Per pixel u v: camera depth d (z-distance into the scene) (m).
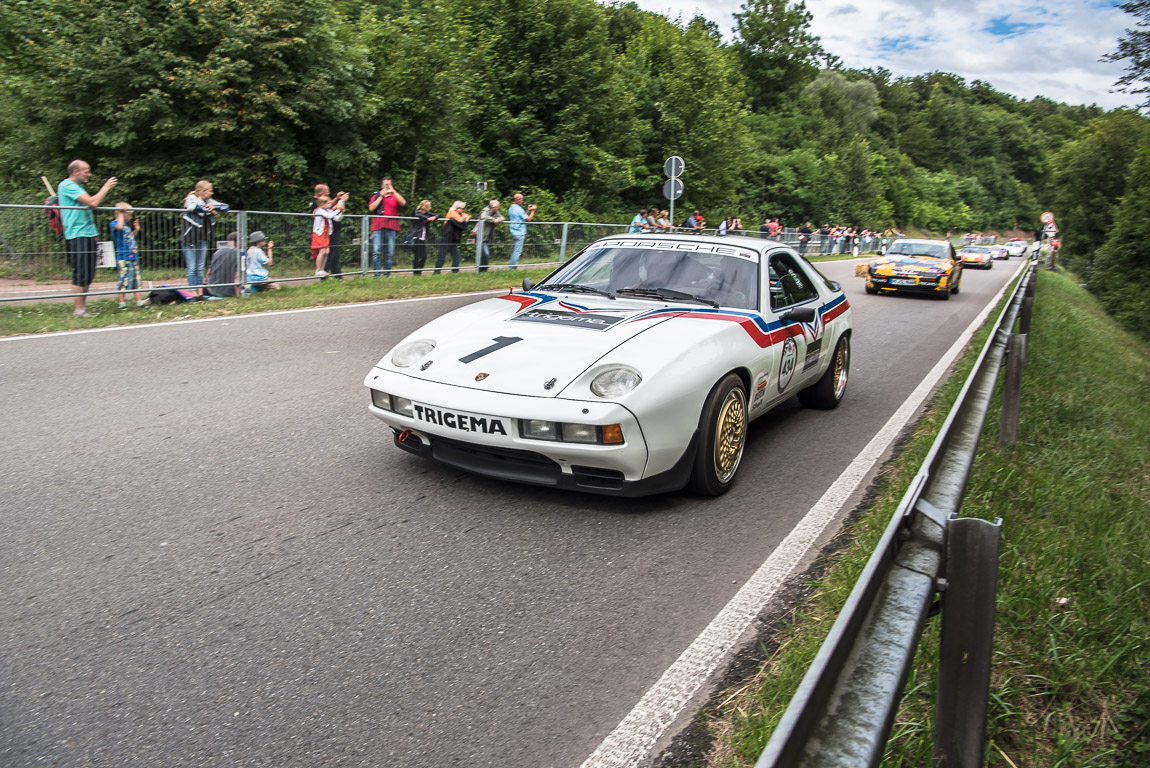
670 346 3.82
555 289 4.99
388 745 2.12
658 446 3.57
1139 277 19.92
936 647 2.47
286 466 4.28
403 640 2.63
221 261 9.99
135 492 3.85
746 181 52.19
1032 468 4.66
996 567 1.57
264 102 15.69
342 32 19.14
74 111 15.09
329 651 2.55
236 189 16.11
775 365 4.63
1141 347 16.59
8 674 2.38
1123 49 13.90
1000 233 115.25
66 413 5.11
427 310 10.16
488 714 2.26
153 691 2.32
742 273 4.83
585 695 2.36
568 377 3.60
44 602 2.80
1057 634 2.68
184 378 6.11
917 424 5.71
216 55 15.30
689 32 33.97
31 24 15.77
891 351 9.32
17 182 16.12
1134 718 2.33
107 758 2.04
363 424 5.11
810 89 81.12
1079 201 38.91
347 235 12.07
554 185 26.11
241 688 2.35
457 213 13.67
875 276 17.34
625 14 46.12
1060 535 3.62
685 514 3.80
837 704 1.18
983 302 17.02
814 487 4.26
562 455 3.49
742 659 2.57
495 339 4.06
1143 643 2.67
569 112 24.61
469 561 3.22
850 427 5.58
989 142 125.88
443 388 3.72
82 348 6.96
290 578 3.03
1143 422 7.11
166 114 15.28
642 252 5.09
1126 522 3.89
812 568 3.26
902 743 2.06
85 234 8.62
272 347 7.39
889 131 106.81
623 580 3.10
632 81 32.25
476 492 3.97
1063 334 11.46
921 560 1.59
